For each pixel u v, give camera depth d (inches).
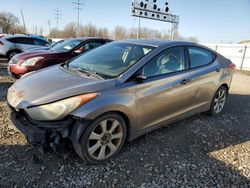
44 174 113.3
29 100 117.3
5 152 127.5
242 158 139.5
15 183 106.5
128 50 153.8
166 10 1210.0
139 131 138.6
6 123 160.7
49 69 154.6
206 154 140.5
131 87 127.9
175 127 171.2
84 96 113.4
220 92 198.8
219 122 188.2
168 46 154.6
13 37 498.9
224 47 706.8
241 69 640.4
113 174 116.8
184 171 122.9
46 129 113.3
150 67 140.4
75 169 118.2
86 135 115.0
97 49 173.0
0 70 367.2
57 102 112.7
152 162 128.3
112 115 122.3
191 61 168.7
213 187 113.1
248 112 219.0
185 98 160.9
